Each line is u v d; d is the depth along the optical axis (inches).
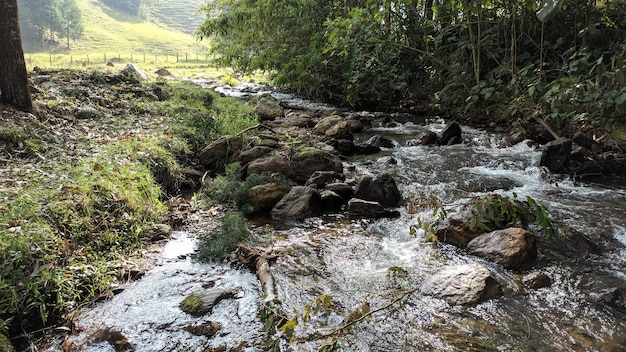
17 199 155.5
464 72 405.7
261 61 495.8
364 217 199.5
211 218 197.9
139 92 377.4
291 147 278.1
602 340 114.1
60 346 115.6
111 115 302.7
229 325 123.3
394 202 211.6
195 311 128.8
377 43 425.1
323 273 150.5
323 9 474.0
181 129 289.9
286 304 132.0
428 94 457.4
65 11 1604.3
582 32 275.9
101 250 157.8
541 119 317.7
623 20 322.7
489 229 165.5
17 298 121.6
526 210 165.3
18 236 134.2
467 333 117.8
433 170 263.0
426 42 426.3
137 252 163.9
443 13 396.8
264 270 147.2
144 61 1250.6
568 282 142.3
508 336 116.2
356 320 115.2
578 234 166.6
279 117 416.5
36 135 225.9
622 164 257.1
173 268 155.6
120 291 140.3
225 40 601.9
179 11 2568.9
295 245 171.6
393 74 460.8
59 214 154.6
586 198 214.4
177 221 192.1
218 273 152.4
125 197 180.1
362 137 354.6
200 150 273.6
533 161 270.2
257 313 128.5
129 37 1806.1
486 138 332.8
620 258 157.0
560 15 357.4
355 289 140.3
